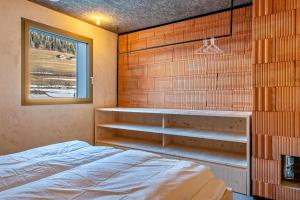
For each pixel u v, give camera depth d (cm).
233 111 243
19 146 227
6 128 217
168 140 287
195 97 278
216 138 219
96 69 315
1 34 212
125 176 114
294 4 175
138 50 329
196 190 111
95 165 129
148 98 321
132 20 293
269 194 189
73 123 285
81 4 243
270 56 186
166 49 303
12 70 220
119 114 349
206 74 270
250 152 201
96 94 316
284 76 180
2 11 212
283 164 189
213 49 265
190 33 283
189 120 282
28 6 233
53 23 258
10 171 122
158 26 311
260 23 190
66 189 97
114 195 93
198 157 232
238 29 248
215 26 264
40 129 246
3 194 92
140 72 329
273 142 186
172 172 119
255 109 194
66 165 136
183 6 249
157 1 236
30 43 245
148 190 96
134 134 336
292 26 176
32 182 109
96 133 312
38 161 138
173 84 297
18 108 226
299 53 174
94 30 312
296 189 178
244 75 244
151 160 143
